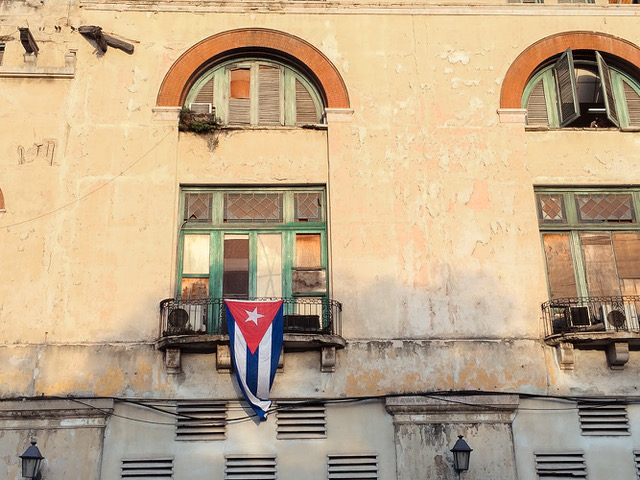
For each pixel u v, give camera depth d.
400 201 15.20
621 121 16.73
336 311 14.38
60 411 13.38
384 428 13.69
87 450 13.25
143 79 15.88
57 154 15.20
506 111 15.95
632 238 15.70
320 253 15.20
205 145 15.62
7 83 15.66
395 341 14.22
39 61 15.89
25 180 14.98
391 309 14.45
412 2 16.73
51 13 16.30
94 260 14.50
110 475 13.20
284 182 15.46
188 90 16.27
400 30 16.52
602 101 16.88
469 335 14.34
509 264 14.88
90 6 16.33
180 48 16.19
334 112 15.80
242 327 13.65
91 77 15.80
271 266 15.10
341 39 16.42
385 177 15.37
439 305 14.52
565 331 14.17
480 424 13.66
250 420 13.71
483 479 13.30
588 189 15.96
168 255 14.62
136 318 14.16
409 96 16.02
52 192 14.92
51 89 15.68
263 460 13.49
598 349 14.39
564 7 16.89
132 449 13.39
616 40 16.88
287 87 16.52
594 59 17.00
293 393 13.83
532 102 16.72
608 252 15.58
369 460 13.48
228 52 16.38
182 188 15.47
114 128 15.45
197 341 13.56
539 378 14.09
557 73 16.70
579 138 16.12
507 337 14.35
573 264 15.45
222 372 13.91
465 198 15.30
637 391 14.12
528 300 14.63
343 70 16.17
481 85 16.20
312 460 13.49
